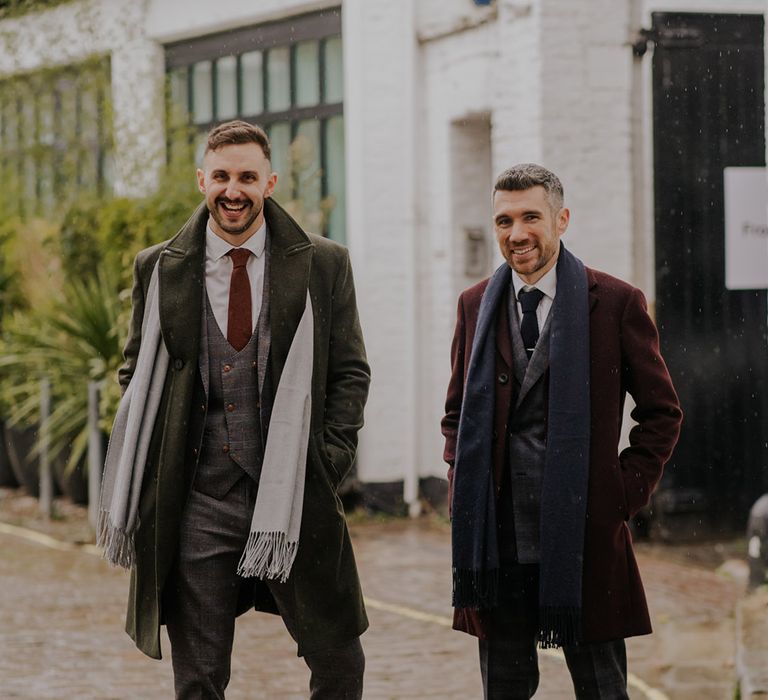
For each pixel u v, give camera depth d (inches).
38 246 542.0
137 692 266.2
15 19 601.9
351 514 481.4
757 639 264.2
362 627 194.5
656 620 325.7
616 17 410.0
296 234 192.5
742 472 425.7
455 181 465.4
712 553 405.7
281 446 186.1
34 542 446.6
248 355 189.8
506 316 186.7
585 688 185.2
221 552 188.7
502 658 186.9
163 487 187.3
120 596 359.9
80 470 498.0
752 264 397.4
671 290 419.2
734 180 397.4
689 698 259.6
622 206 411.8
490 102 437.1
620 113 411.2
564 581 177.6
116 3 567.5
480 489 183.2
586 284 183.8
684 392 421.4
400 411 485.1
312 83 506.9
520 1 410.3
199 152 549.0
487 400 184.2
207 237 192.4
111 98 569.0
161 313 188.7
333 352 196.4
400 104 480.7
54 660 291.6
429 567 394.3
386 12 478.3
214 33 542.6
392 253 482.9
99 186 569.0
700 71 418.0
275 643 308.0
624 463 184.5
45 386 490.9
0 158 621.9
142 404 190.1
